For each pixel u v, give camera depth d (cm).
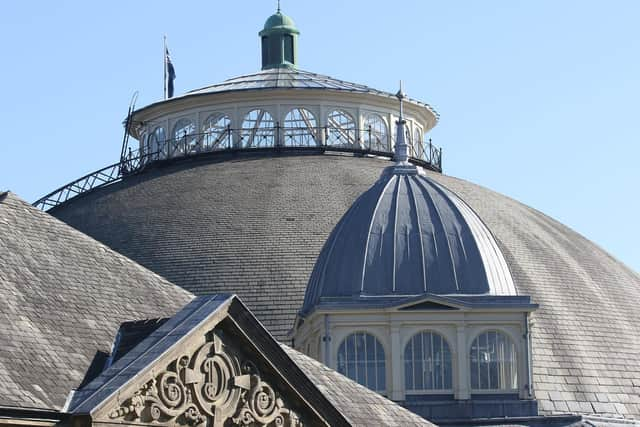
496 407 10800
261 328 5266
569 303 12912
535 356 12456
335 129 14175
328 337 10731
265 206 13025
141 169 14225
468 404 10738
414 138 14575
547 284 12975
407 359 10744
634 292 13575
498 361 10844
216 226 12850
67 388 5209
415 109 14538
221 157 14062
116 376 5038
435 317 10788
